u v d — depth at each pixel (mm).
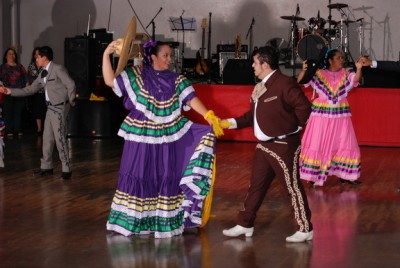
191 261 4895
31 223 5992
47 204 6781
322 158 7910
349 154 7996
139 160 5453
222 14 16312
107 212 6430
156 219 5523
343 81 7918
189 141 5594
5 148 10719
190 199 5559
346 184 8109
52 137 8312
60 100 8102
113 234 5609
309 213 5414
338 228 5922
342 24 15070
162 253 5086
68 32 16562
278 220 6168
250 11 16234
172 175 5520
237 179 8289
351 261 4930
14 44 16250
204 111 5461
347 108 8000
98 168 8977
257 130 5324
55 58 16625
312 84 7980
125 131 5508
